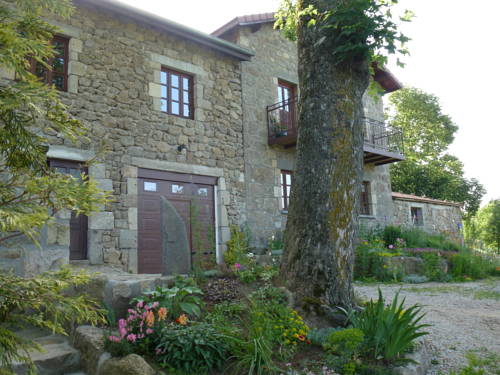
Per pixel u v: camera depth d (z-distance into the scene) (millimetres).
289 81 10836
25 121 2750
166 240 5246
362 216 12195
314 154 4766
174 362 3229
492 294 7453
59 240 4953
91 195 2789
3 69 6195
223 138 9094
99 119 7199
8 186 2697
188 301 4230
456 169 23188
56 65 7012
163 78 8438
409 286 8531
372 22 4613
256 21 9805
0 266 4500
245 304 4348
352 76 4961
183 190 8289
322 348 3779
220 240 8633
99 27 7484
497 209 19938
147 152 7754
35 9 2984
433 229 15203
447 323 5293
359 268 9547
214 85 9125
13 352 2479
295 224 4770
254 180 9531
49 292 2633
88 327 3785
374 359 3492
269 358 3309
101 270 6160
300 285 4539
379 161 12578
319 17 4965
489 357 4008
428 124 23359
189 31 8227
